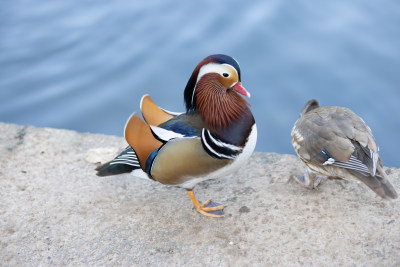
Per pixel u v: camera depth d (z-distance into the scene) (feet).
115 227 8.64
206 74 8.39
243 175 9.01
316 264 8.29
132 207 8.80
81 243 8.54
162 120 8.60
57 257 8.46
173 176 8.40
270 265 8.30
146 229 8.61
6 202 8.85
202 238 8.52
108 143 9.46
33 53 11.35
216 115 8.36
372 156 8.32
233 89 8.43
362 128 8.44
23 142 9.45
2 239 8.57
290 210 8.65
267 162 9.12
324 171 8.53
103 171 8.59
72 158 9.29
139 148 8.38
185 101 8.53
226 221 8.63
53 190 8.96
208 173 8.38
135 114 8.29
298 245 8.40
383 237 8.40
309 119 8.64
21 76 10.85
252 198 8.79
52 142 9.46
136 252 8.46
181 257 8.40
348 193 8.75
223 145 8.32
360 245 8.37
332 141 8.41
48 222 8.70
